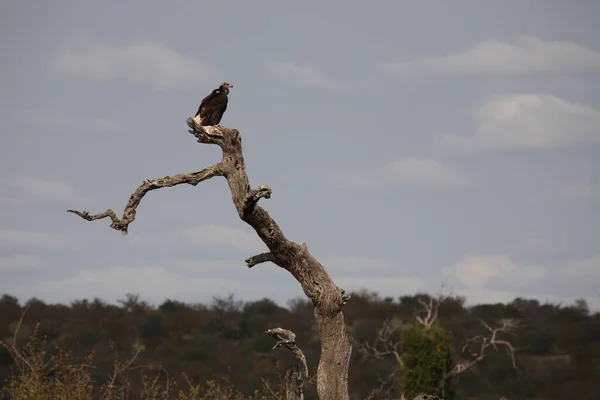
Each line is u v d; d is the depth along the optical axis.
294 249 17.48
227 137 17.11
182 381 38.78
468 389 68.12
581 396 68.25
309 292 17.73
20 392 19.95
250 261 17.75
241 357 70.69
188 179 17.19
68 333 71.38
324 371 17.89
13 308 74.62
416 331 44.84
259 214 16.97
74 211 16.92
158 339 75.69
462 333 73.38
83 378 21.48
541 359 75.62
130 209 17.19
